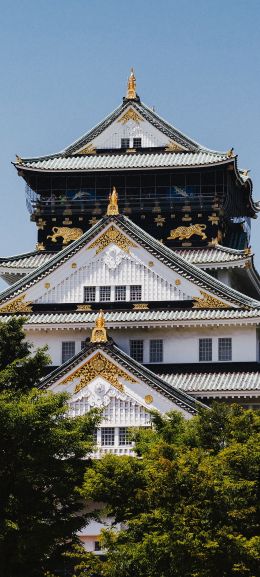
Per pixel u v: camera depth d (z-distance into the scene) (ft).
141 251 456.45
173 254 456.04
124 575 303.48
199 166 505.66
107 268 457.68
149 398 417.49
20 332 344.28
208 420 341.82
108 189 517.55
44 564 316.40
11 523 307.17
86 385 422.00
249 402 437.17
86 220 512.63
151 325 447.42
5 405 306.14
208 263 485.97
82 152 524.52
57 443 312.09
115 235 458.50
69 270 459.32
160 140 522.06
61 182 519.19
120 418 418.72
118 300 455.63
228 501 303.68
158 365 449.48
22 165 513.45
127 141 524.11
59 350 455.63
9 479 314.76
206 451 330.75
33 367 337.52
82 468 322.14
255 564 303.89
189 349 449.89
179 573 298.56
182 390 432.25
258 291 522.47
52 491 315.17
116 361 420.77
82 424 326.65
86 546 402.11
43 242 512.63
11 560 306.96
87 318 451.94
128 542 308.81
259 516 312.29
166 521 302.86
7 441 309.63
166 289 453.58
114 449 417.08
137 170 511.81
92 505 398.62
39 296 458.50
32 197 519.19
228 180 513.04
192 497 305.32
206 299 449.89
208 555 298.56
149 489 307.99
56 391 421.18
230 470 315.37
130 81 531.09
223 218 509.35
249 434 329.11
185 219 505.66
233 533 303.89
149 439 351.67
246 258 482.69
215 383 436.76
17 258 504.84
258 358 453.17
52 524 313.94
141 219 508.53
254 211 572.10
